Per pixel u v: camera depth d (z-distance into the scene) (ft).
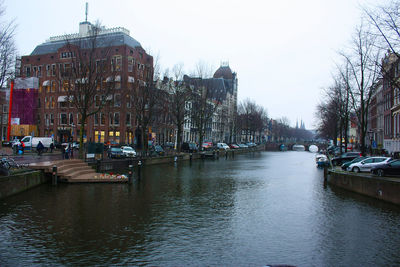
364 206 62.03
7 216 49.14
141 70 193.16
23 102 224.33
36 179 75.51
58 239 39.24
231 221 49.42
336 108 156.04
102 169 104.12
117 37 207.10
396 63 70.44
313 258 34.96
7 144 183.93
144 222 47.44
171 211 54.75
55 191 70.08
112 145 178.40
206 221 49.06
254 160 198.70
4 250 35.45
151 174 107.76
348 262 33.96
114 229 43.68
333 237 42.37
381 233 44.24
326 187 87.40
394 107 154.61
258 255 35.55
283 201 66.23
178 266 32.07
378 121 203.82
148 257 34.17
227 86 419.54
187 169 128.26
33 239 39.09
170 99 172.86
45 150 156.46
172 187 80.12
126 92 146.61
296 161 196.85
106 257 33.94
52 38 245.65
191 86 197.06
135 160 125.29
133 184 83.30
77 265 31.76
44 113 229.25
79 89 104.88
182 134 267.59
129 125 203.92
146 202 61.31
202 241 39.81
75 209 54.29
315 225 48.11
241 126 337.11
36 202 59.00
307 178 107.96
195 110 203.21
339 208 60.13
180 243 38.83
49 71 229.86
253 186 86.07
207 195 70.64
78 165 93.50
